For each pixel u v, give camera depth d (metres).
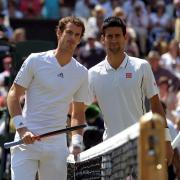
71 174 14.41
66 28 13.64
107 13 36.56
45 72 13.66
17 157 13.62
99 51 30.73
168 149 14.37
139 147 9.52
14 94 13.69
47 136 13.16
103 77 14.52
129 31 32.91
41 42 18.06
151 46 35.41
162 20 36.88
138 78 14.44
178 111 22.48
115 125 14.55
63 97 13.73
